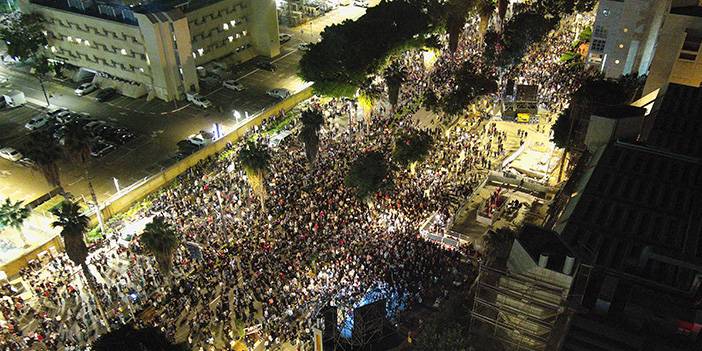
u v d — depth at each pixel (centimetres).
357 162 6581
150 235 5131
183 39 9850
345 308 4750
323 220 6306
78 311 5441
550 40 11856
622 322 3228
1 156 8481
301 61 9238
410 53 11238
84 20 10131
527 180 7306
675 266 3644
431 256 5747
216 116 9706
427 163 7644
